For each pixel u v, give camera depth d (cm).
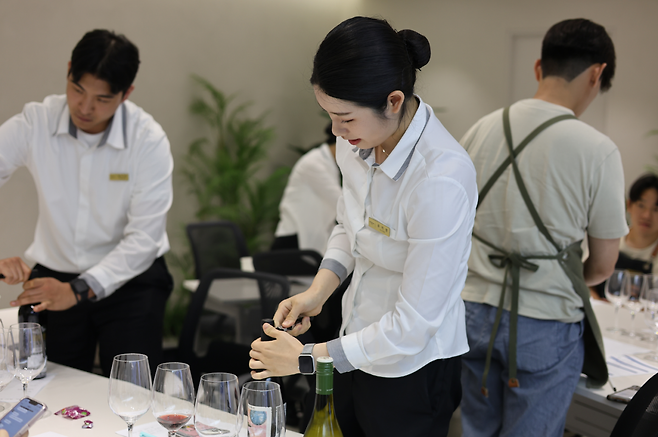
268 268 340
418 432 148
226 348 248
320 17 658
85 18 478
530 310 192
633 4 591
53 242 232
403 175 137
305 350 134
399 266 145
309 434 108
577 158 185
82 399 157
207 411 111
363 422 153
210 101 571
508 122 200
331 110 127
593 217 189
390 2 652
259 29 607
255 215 584
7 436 111
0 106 436
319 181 474
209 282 245
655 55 590
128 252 222
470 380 207
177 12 541
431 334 132
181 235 552
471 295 205
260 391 106
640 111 598
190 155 559
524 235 192
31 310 200
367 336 134
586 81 195
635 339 246
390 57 123
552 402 191
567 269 191
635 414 132
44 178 225
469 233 138
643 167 600
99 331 230
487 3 627
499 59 627
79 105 208
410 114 136
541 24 614
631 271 359
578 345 196
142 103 523
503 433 198
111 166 227
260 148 589
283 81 632
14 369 142
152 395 119
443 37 640
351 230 155
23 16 444
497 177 199
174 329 530
